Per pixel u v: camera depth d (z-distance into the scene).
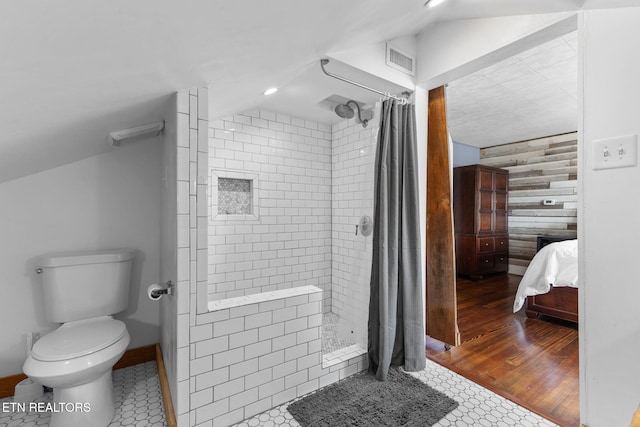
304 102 2.55
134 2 0.69
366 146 2.80
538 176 4.92
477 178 4.66
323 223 3.19
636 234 1.23
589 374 1.38
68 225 1.97
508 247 5.22
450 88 2.98
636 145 1.22
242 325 1.55
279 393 1.67
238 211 2.70
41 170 1.86
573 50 2.28
